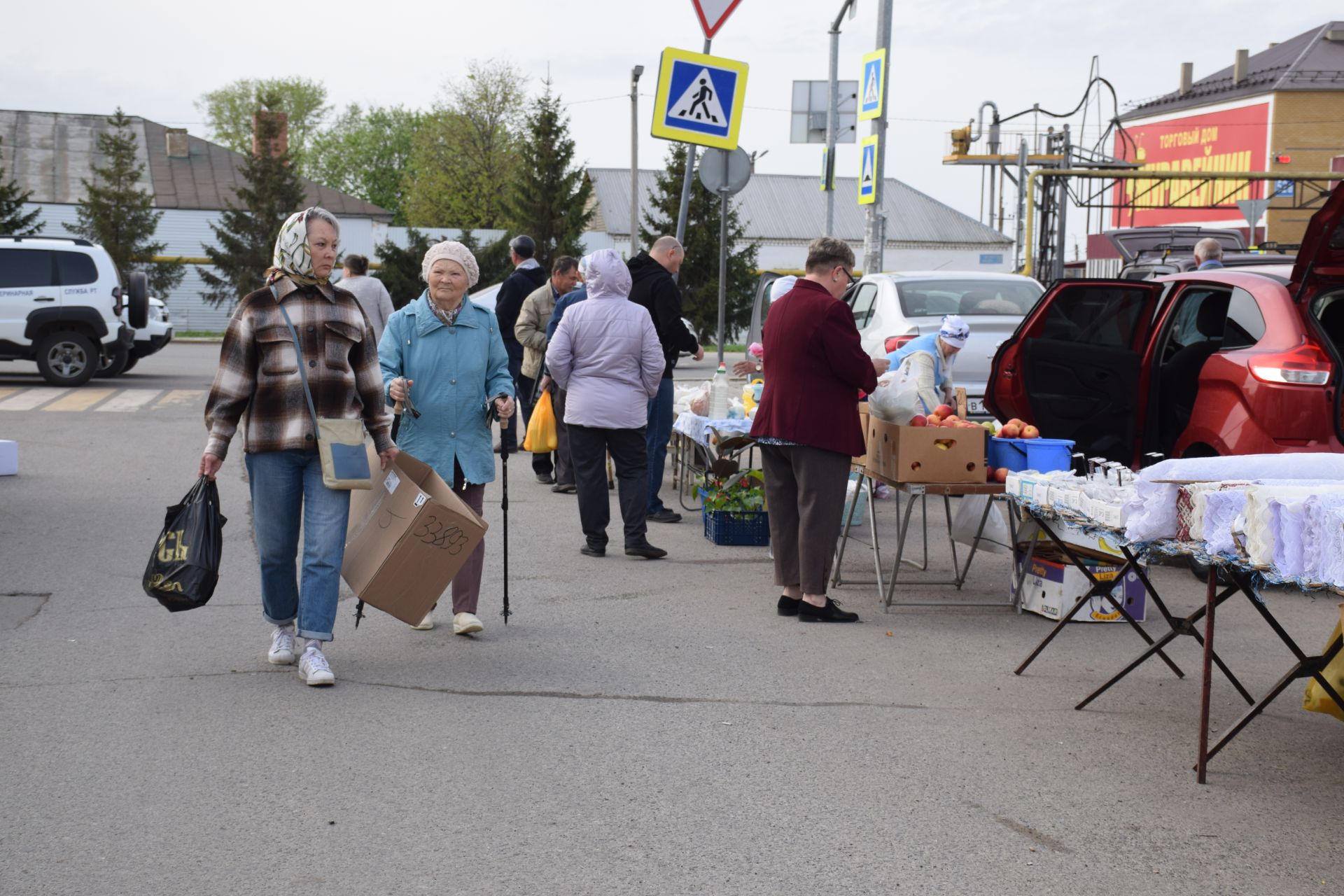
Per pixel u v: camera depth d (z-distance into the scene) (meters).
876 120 16.31
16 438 13.48
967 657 6.00
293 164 51.03
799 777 4.36
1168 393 8.24
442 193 66.56
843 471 6.55
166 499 9.98
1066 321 8.62
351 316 5.43
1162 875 3.62
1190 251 21.88
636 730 4.82
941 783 4.33
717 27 11.09
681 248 9.43
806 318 6.42
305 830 3.83
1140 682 5.62
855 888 3.50
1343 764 4.58
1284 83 46.94
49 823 3.85
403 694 5.22
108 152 48.75
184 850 3.67
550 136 47.69
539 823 3.91
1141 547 4.75
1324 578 3.69
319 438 5.24
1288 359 7.33
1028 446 6.79
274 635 5.65
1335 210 7.05
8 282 19.16
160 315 22.45
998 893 3.49
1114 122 35.16
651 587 7.41
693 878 3.54
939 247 68.06
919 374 6.91
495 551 8.38
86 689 5.21
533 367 11.20
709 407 9.91
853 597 7.27
